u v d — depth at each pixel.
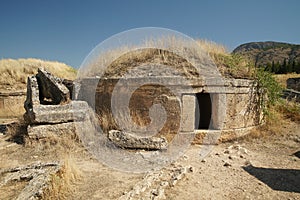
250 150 6.08
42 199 3.28
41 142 6.25
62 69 18.08
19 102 13.63
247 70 7.93
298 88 20.47
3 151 5.83
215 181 4.22
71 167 4.36
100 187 3.93
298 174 4.59
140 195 3.53
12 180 3.88
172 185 3.94
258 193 3.81
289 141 6.77
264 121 7.99
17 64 16.97
